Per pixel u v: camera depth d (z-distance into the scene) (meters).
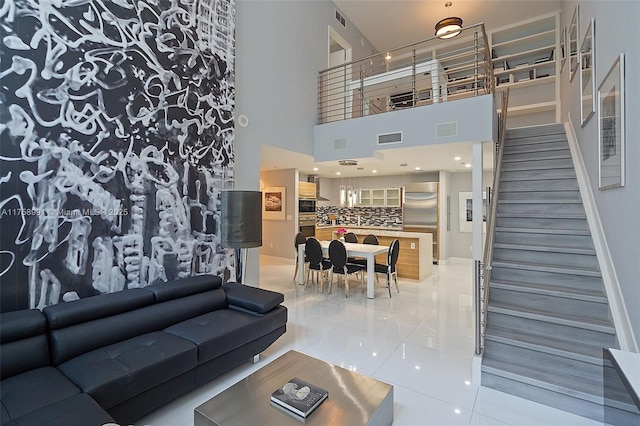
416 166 7.13
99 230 2.67
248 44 4.29
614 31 2.64
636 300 2.17
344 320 3.86
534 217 3.60
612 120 2.64
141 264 2.97
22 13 2.25
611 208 2.72
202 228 3.54
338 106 6.28
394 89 7.00
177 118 3.28
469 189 8.05
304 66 5.43
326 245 5.72
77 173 2.54
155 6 3.08
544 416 2.06
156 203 3.10
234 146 4.04
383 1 6.36
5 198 2.18
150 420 2.02
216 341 2.32
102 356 1.98
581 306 2.62
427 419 2.03
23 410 1.44
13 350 1.79
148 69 3.02
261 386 1.81
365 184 9.71
